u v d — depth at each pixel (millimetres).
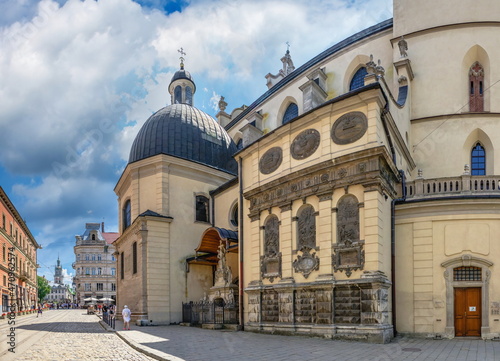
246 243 24172
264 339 17953
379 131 18281
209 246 29516
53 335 21406
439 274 18516
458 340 17172
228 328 23359
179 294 29984
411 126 25672
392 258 18906
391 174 19516
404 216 19594
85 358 13367
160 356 13062
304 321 19125
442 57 25750
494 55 25109
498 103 24797
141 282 28781
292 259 20391
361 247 17500
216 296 26047
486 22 25250
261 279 22266
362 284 16906
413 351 14117
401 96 24922
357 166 18172
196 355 13328
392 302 18469
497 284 17719
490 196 18266
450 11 25969
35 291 78812
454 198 18641
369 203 17516
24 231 64125
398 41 26938
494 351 14188
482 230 18266
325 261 18625
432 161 24938
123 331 22734
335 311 17891
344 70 31125
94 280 103875
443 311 18125
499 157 24172
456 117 24922
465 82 25562
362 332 16672
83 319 40344
